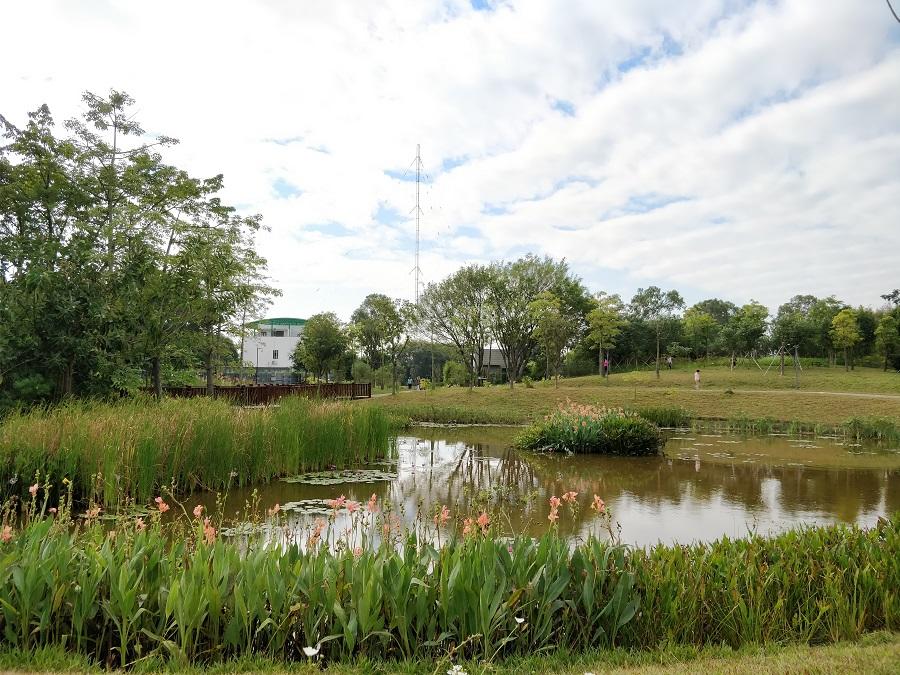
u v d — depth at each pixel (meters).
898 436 19.73
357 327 50.94
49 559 4.12
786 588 4.77
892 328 44.62
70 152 17.00
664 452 17.50
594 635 4.40
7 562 4.07
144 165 18.52
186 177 19.33
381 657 4.05
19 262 15.21
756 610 4.57
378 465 14.80
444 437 21.23
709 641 4.43
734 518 9.50
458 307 45.75
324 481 12.36
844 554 5.19
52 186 16.64
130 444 9.46
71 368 14.18
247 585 4.04
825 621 4.69
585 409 17.92
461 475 13.51
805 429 23.28
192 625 3.98
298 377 52.75
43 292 13.98
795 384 36.50
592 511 9.85
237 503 10.12
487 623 3.99
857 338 45.59
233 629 3.98
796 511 10.01
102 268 15.45
